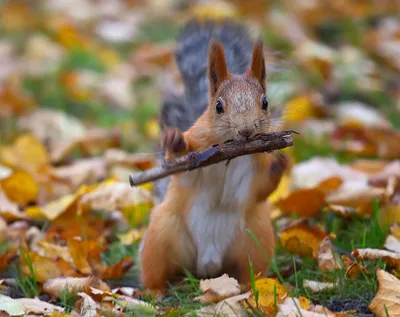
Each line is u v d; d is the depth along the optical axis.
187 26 9.98
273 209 9.22
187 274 7.57
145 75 15.25
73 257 8.01
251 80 7.15
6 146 12.17
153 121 12.49
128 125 12.79
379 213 8.72
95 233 8.88
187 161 6.84
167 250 7.57
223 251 7.61
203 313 6.68
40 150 11.02
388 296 6.63
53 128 12.54
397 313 6.54
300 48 15.14
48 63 15.52
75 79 14.44
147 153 11.85
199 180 7.34
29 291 7.57
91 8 18.77
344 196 9.27
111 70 15.43
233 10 17.08
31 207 9.59
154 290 7.64
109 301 6.98
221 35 9.72
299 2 17.94
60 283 7.43
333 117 13.17
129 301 6.94
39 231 9.16
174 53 10.02
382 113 13.47
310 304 6.77
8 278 7.97
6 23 17.78
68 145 11.72
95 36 17.34
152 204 9.46
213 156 6.80
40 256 7.84
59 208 9.30
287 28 16.03
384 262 7.50
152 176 6.89
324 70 14.59
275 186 7.42
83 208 9.28
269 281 7.01
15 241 8.80
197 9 17.17
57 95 14.17
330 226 8.95
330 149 11.58
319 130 12.16
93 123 13.27
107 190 9.47
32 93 14.38
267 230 7.60
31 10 18.81
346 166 10.73
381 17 17.84
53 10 18.66
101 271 7.94
